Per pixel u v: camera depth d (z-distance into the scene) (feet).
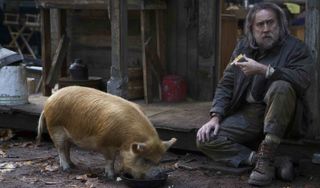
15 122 21.70
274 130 14.96
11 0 42.37
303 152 16.55
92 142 15.71
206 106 21.90
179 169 17.22
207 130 16.02
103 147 15.53
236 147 16.10
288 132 16.05
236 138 16.10
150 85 22.66
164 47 23.59
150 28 23.56
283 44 15.37
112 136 15.12
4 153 19.53
